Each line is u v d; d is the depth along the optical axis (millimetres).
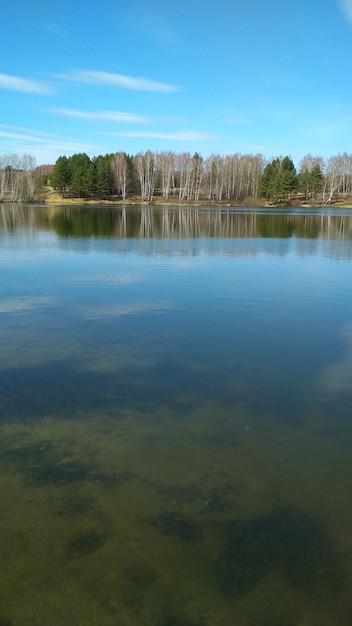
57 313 10398
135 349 8094
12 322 9664
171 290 12906
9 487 4328
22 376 6871
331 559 3508
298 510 4039
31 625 2934
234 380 6801
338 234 31047
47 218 44531
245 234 30469
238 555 3531
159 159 96000
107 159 96688
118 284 13656
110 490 4293
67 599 3121
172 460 4773
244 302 11570
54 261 18000
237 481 4441
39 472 4570
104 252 20703
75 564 3414
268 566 3434
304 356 7824
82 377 6852
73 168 90438
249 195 101688
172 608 3068
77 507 4051
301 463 4734
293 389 6504
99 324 9570
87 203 87938
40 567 3381
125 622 2963
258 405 6008
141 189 97375
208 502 4133
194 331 9164
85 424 5500
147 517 3934
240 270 16281
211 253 20781
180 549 3578
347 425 5500
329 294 12516
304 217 51281
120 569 3375
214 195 99188
